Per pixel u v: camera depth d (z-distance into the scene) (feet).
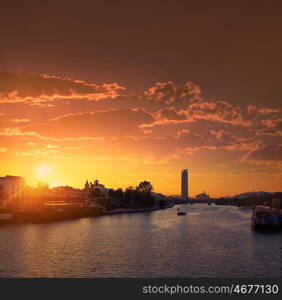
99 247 244.83
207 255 213.66
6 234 318.45
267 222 382.42
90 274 166.50
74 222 484.33
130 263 189.37
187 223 481.87
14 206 512.63
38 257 204.95
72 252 222.89
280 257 207.82
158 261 194.90
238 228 401.70
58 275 164.55
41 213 499.10
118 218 593.83
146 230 372.17
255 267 180.86
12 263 188.14
